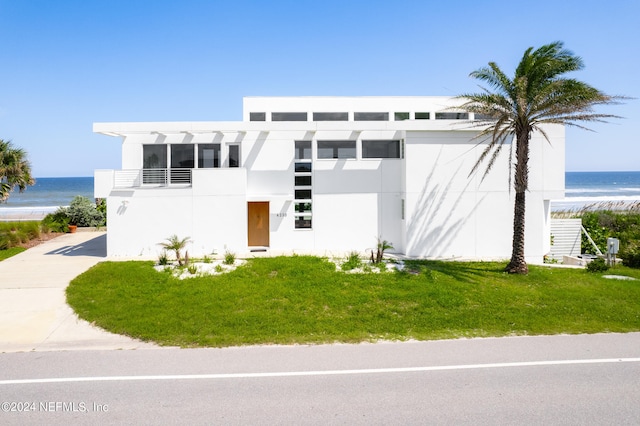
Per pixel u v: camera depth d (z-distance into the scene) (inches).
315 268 585.3
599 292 495.2
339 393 248.2
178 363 296.4
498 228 735.7
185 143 756.6
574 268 655.1
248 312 416.5
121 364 294.5
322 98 897.5
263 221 772.0
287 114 891.4
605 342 340.8
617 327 379.2
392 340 348.2
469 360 301.4
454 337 355.3
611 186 3922.2
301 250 754.2
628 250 711.1
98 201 1168.2
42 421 216.1
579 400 239.1
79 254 713.0
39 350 324.2
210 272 572.4
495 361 299.3
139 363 296.4
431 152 728.3
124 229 698.2
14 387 257.0
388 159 768.9
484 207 734.5
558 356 308.8
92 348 328.5
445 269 603.5
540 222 738.8
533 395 245.3
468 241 733.3
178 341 343.3
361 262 637.3
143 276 542.3
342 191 764.6
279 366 291.0
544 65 550.9
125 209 698.2
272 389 253.6
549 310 428.1
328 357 308.5
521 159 579.8
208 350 323.6
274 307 433.4
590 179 5142.7
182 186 720.3
